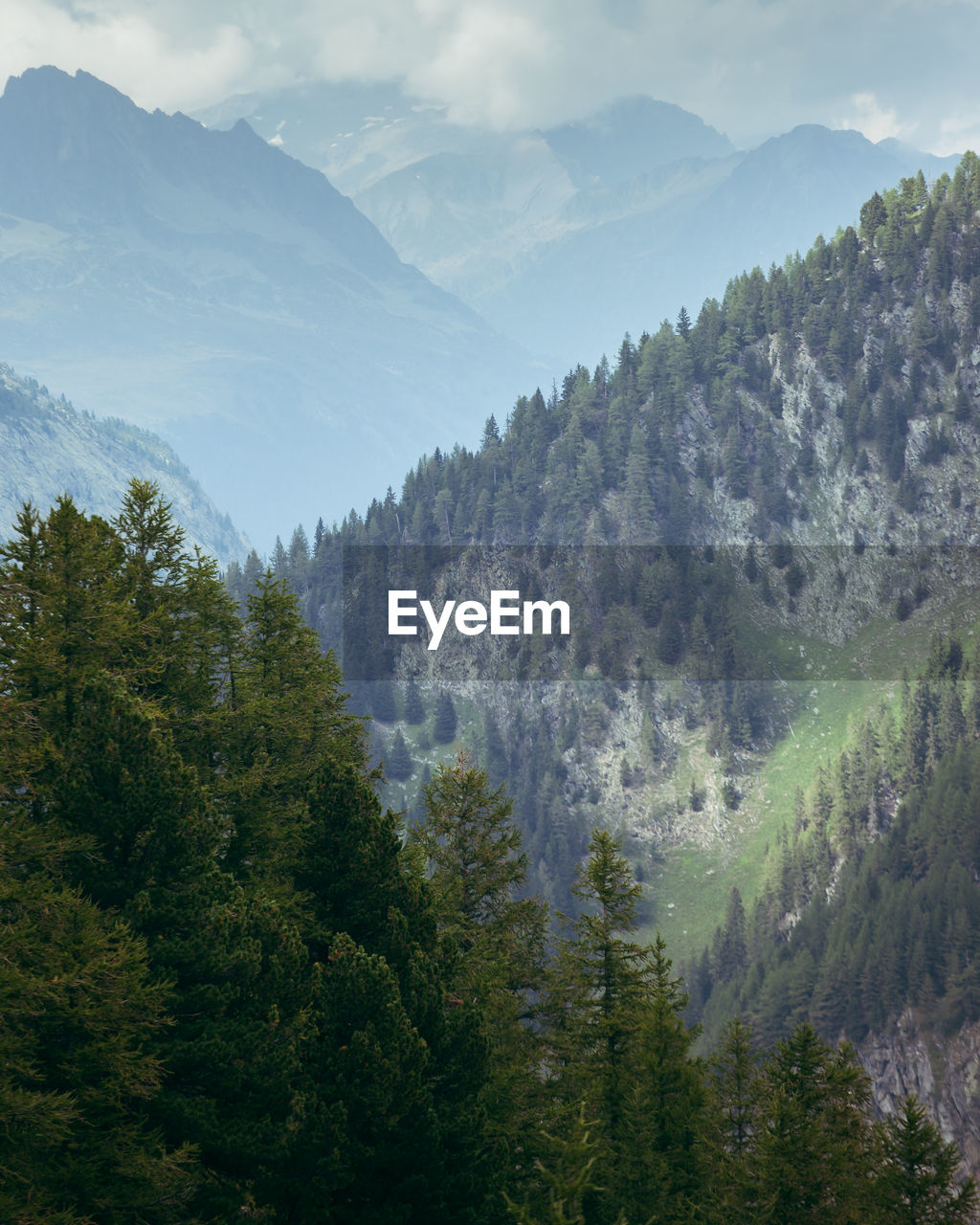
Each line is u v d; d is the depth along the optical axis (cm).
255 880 2508
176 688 2662
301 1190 1892
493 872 3089
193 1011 1939
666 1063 2664
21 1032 1688
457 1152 2050
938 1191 2877
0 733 1847
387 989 1983
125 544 2730
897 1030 13475
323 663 3238
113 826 1955
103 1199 1672
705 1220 2461
